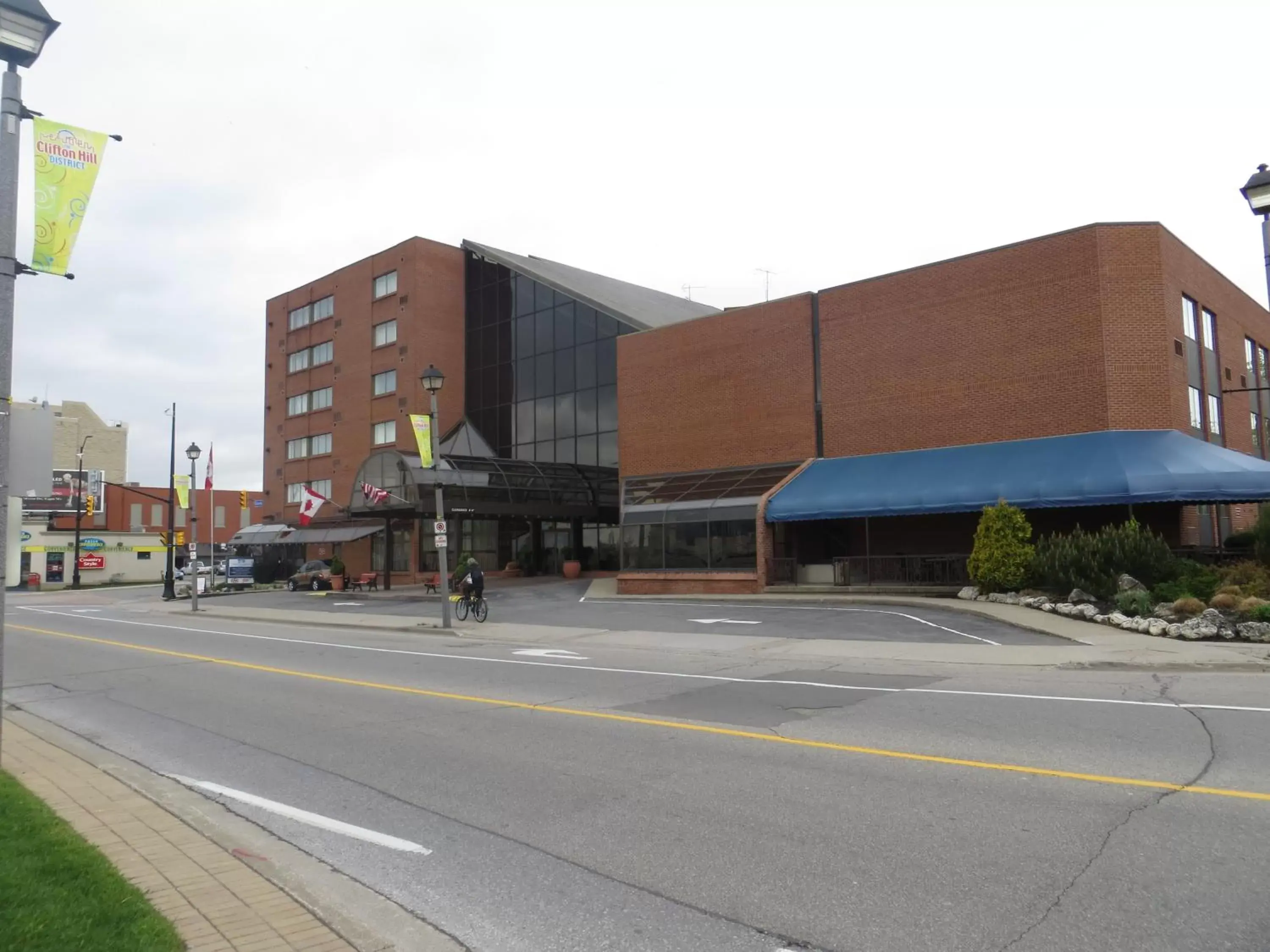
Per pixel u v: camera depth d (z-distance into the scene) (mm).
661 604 25938
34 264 7094
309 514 37156
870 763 7547
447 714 10562
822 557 28844
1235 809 6008
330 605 32562
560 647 17875
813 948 4242
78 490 62156
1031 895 4723
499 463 36688
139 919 4227
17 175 6758
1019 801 6344
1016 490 22594
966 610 20203
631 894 4969
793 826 5980
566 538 40594
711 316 32000
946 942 4227
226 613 30734
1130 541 19016
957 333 26000
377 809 6797
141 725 10617
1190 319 26000
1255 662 12523
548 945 4371
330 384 49406
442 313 44875
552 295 41438
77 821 6238
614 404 38406
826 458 28594
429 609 28312
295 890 4953
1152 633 15617
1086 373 23516
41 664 17031
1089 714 9359
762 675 13078
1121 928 4305
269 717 10859
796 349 29609
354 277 48094
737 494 28734
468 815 6551
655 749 8336
